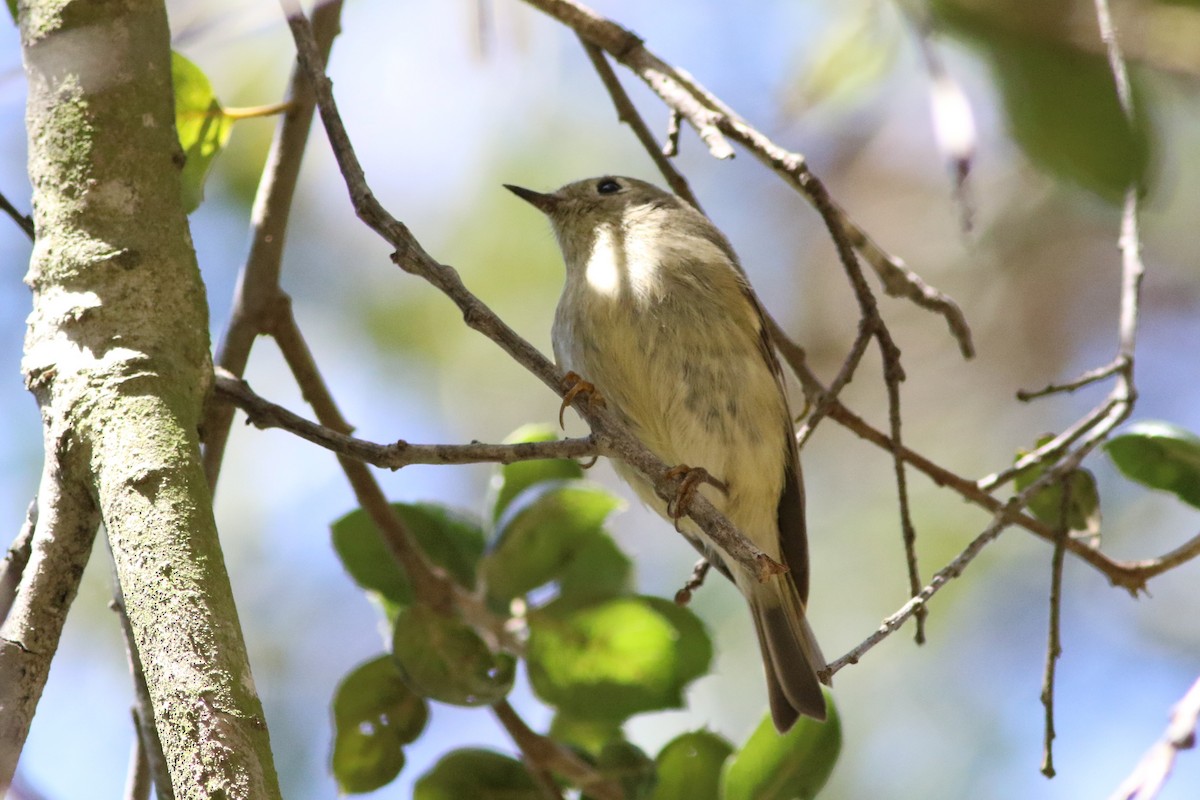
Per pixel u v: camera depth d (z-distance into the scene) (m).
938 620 10.90
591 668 6.55
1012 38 4.17
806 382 7.51
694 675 6.83
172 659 3.73
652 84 6.64
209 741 3.60
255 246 6.54
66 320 4.52
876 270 7.26
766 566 4.83
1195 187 11.50
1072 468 6.28
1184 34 4.44
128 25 5.03
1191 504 6.82
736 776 6.24
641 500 7.91
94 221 4.71
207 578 3.91
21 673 4.21
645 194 9.05
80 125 4.85
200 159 6.51
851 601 11.09
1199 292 12.85
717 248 8.53
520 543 6.68
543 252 11.27
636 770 6.42
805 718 6.34
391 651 6.43
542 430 7.25
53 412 4.38
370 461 4.96
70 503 4.30
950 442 12.75
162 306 4.63
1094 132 4.17
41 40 4.98
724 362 8.03
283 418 5.09
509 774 6.55
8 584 4.53
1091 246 12.85
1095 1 4.14
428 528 6.91
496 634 6.60
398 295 11.55
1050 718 6.04
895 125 12.47
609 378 8.06
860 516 11.73
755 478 8.07
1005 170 12.48
